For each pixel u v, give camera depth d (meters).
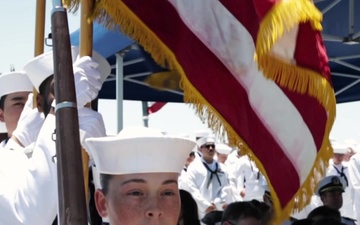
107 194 4.00
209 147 17.39
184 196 6.61
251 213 6.87
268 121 5.00
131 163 3.90
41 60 5.19
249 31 5.04
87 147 4.22
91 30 5.20
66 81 3.62
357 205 17.81
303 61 4.70
